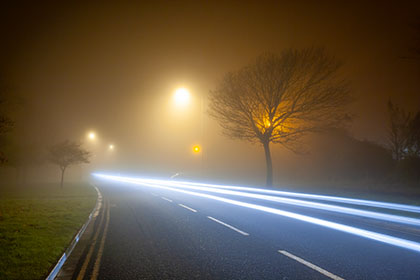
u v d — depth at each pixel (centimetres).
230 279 471
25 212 1256
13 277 480
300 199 1502
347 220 987
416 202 1127
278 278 469
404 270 495
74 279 492
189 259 584
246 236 775
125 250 665
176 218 1098
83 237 812
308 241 706
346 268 509
